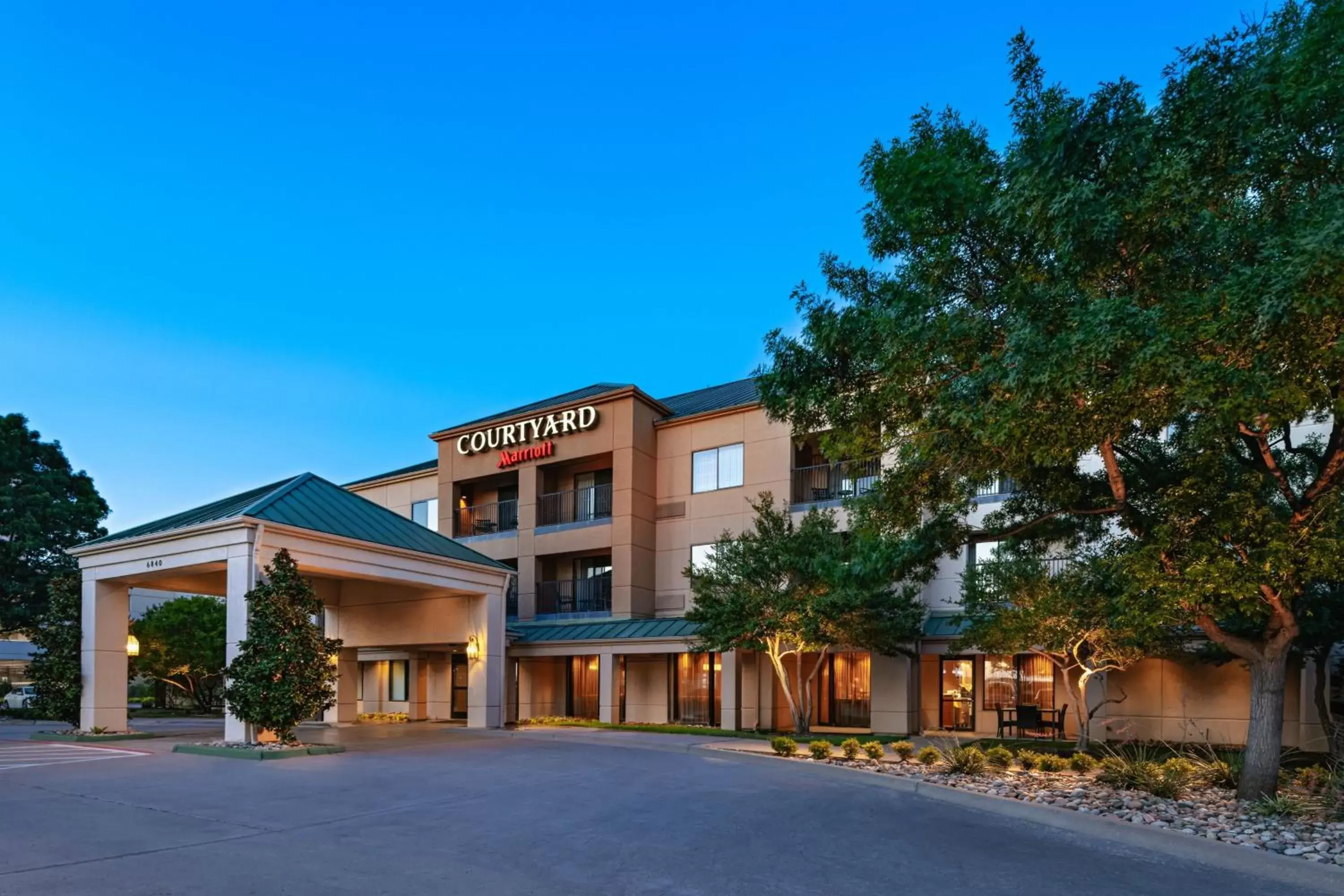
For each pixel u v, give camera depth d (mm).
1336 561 8984
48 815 9484
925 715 23562
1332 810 9492
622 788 11672
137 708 37812
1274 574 9148
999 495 22375
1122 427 8984
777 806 10305
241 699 16078
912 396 10141
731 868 7340
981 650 18641
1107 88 8656
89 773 13062
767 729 24062
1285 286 7035
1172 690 20016
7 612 31578
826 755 15070
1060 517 13211
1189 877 7301
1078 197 8234
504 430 30859
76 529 34312
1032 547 14031
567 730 22156
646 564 27953
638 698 27625
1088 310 8016
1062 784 11812
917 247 10312
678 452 28453
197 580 22422
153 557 18984
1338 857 7859
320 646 16859
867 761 14820
